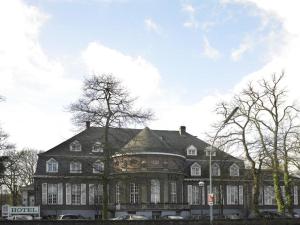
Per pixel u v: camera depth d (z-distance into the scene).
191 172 94.44
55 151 89.94
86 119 56.22
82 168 87.88
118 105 56.72
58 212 87.62
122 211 83.31
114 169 61.88
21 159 105.00
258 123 59.16
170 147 88.12
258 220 54.19
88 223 49.31
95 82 56.22
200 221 51.59
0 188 102.38
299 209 99.00
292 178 64.38
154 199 84.19
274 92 59.88
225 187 94.75
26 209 64.94
